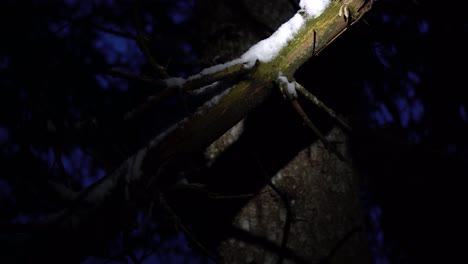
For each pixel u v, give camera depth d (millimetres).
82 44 2170
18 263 1451
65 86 1855
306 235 1741
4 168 1676
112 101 1978
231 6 1947
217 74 1496
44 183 1532
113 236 1562
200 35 1973
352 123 2104
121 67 2090
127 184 1504
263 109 1845
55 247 1479
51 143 1679
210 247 1808
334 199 1785
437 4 2129
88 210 1491
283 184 1777
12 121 1862
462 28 2184
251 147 1822
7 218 1693
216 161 1833
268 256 1737
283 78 1522
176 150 1537
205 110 1537
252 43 1892
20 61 1811
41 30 1879
